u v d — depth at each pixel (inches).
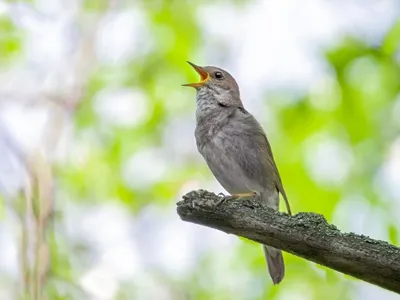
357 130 514.6
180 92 613.0
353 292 500.1
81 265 468.8
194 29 623.2
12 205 419.8
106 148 593.3
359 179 500.4
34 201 421.4
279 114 550.0
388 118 510.3
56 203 476.4
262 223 248.4
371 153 505.4
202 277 536.1
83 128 578.9
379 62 513.7
